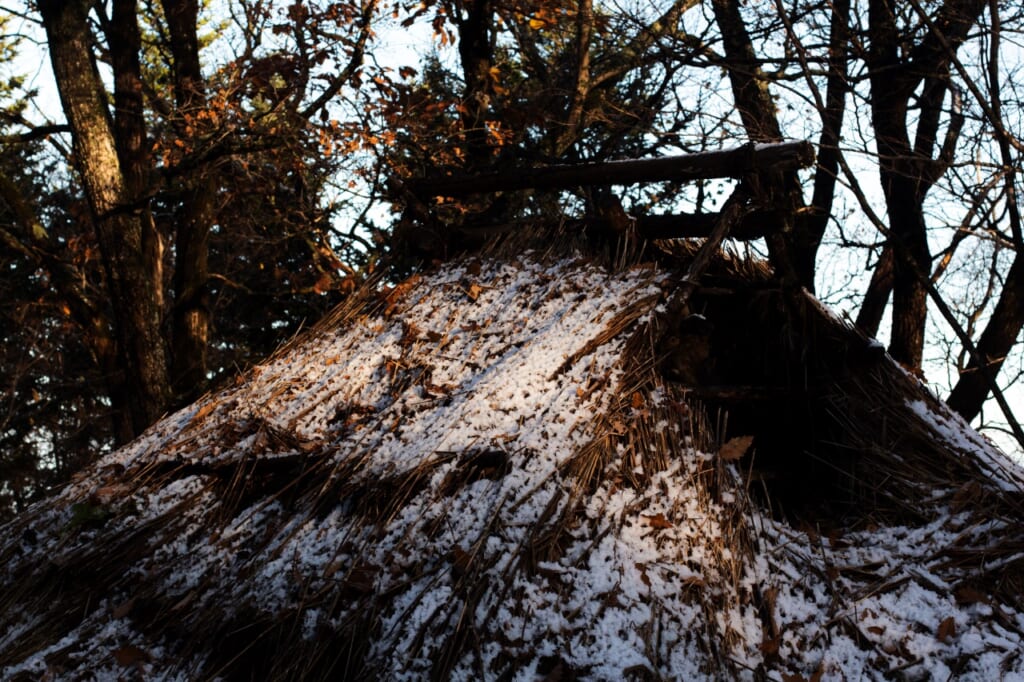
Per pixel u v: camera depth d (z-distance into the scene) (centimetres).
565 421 344
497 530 310
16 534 450
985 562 323
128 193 847
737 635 293
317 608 316
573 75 1117
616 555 300
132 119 940
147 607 361
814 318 404
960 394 798
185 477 428
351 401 421
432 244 519
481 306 451
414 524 328
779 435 414
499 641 280
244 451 416
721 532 325
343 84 950
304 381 457
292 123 969
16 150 1180
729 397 381
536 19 1016
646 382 362
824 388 400
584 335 382
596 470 327
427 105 1033
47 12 830
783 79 825
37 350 1538
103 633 359
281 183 1078
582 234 465
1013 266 791
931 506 356
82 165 832
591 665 271
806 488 396
